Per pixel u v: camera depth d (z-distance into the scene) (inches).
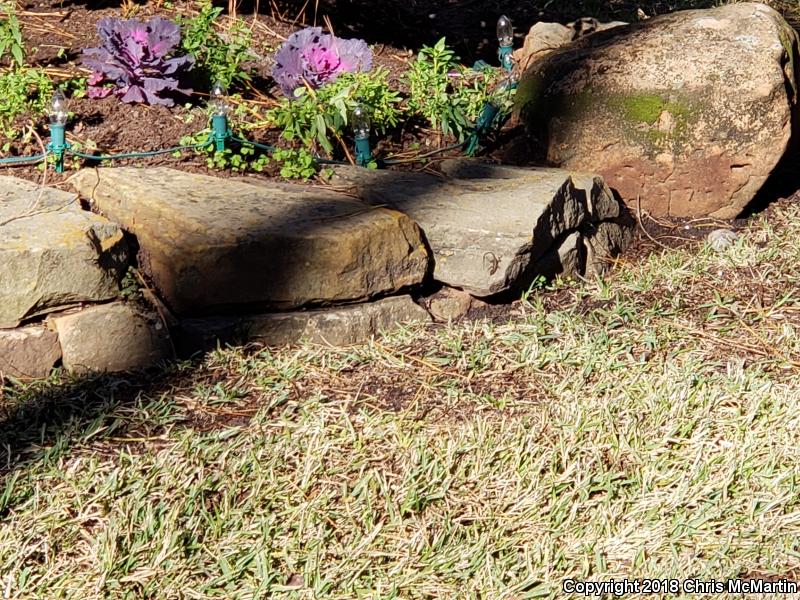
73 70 124.3
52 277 101.7
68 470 94.7
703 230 122.4
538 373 104.3
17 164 114.2
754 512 92.7
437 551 90.9
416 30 151.9
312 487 94.7
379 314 108.7
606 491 94.3
